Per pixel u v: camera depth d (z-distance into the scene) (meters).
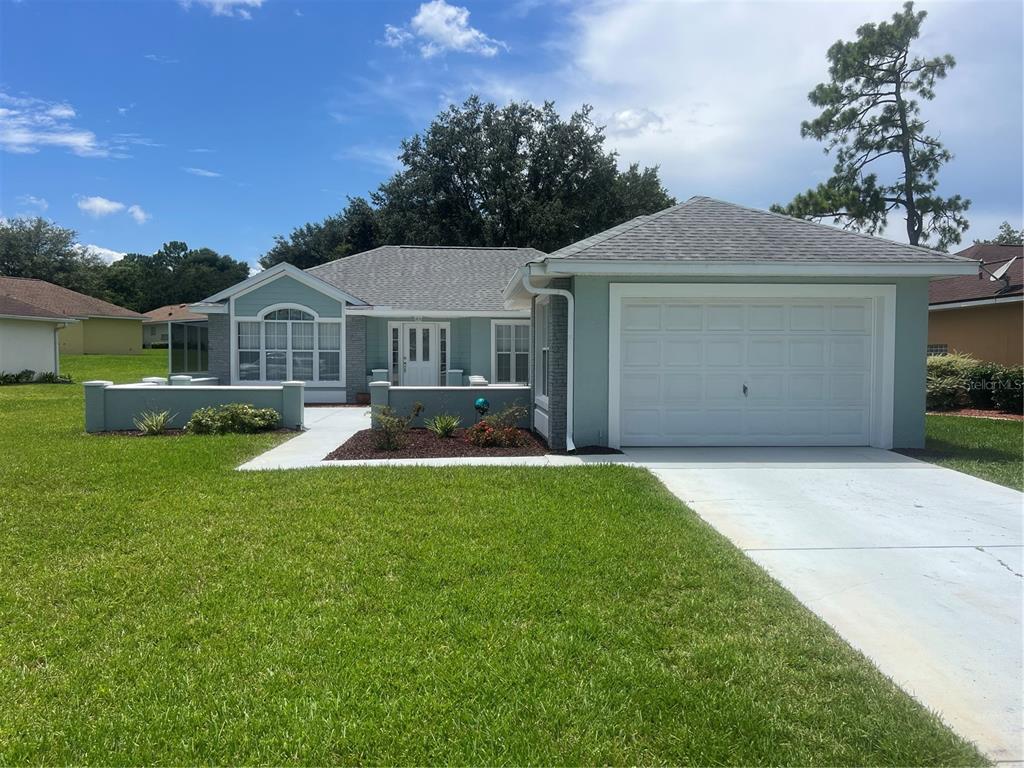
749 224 10.87
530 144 40.81
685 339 10.46
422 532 5.88
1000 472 8.66
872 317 10.49
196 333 20.34
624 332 10.42
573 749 2.96
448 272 22.00
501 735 3.06
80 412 15.57
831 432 10.63
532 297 12.68
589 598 4.54
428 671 3.58
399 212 40.75
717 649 3.84
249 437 11.64
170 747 2.97
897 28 26.03
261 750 2.94
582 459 9.49
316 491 7.38
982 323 19.56
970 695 3.47
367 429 13.16
